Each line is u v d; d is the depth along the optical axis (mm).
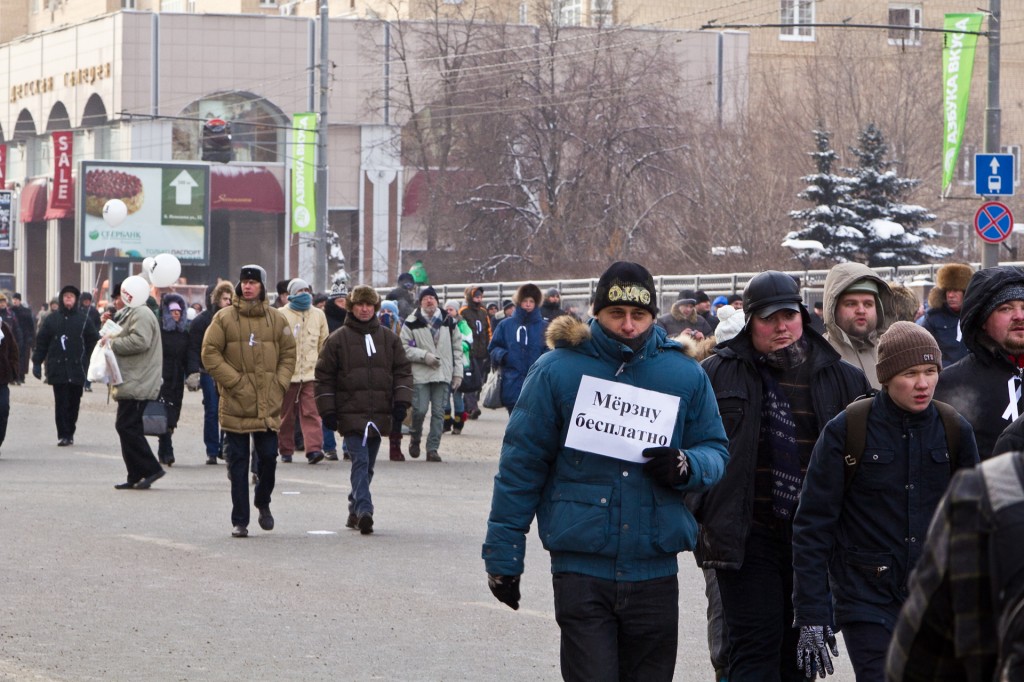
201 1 129250
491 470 29172
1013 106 113250
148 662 12773
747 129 80062
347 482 26734
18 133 116250
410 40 100875
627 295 9141
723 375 10562
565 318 9266
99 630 14055
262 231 106438
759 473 10570
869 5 109625
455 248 89312
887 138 79812
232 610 15094
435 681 12227
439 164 94188
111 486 25766
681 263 75438
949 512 4812
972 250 80375
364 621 14648
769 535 10531
